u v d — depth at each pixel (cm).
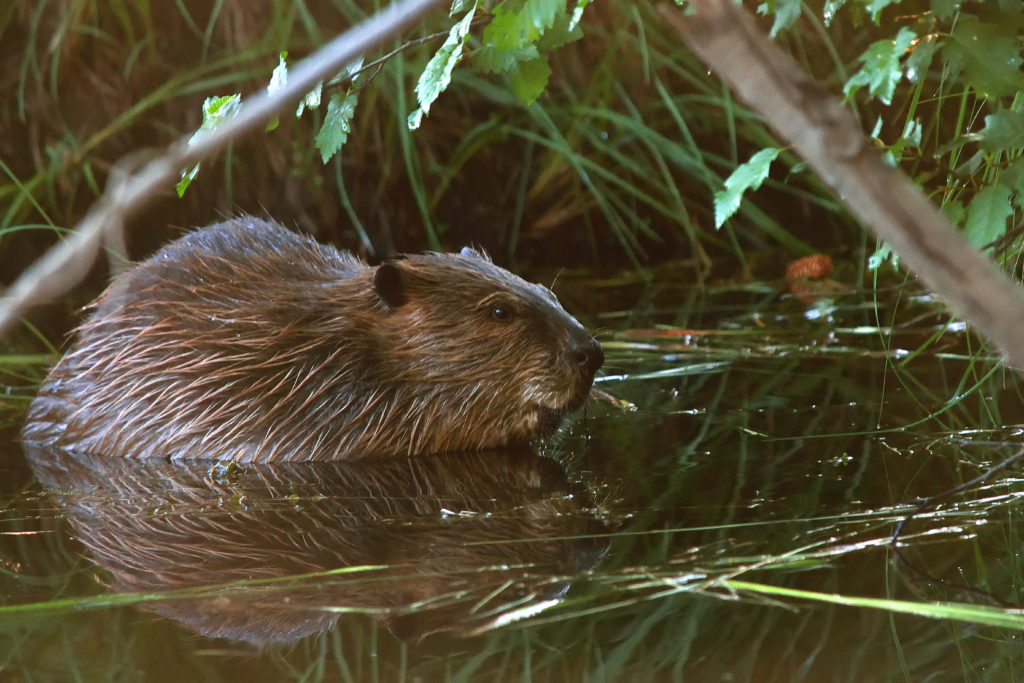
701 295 1339
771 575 545
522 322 872
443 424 877
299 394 875
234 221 978
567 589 540
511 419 882
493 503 708
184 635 506
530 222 1577
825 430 820
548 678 445
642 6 1555
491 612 518
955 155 703
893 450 756
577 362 862
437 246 1442
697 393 959
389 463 846
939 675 435
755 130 1553
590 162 1490
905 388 912
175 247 950
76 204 1473
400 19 294
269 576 583
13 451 898
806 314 1205
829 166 307
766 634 478
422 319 880
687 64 1573
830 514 631
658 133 1584
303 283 916
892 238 313
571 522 652
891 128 1302
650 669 449
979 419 815
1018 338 314
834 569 547
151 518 704
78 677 465
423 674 454
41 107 1495
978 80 580
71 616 536
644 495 697
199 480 798
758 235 1590
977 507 627
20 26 1523
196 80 1505
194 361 884
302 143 1523
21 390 1084
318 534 656
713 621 493
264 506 725
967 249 310
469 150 1532
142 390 891
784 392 937
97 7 1510
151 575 593
